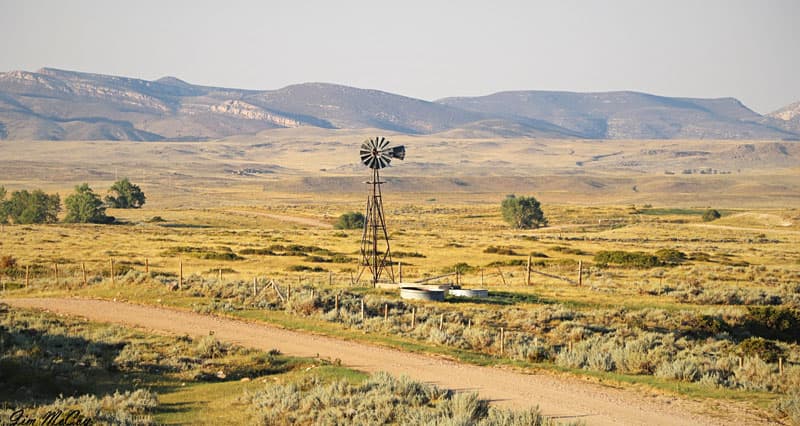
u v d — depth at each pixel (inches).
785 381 1696.6
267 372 1793.8
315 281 3548.2
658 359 1881.2
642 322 2576.3
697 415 1393.9
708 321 2588.6
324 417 1346.0
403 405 1393.9
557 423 1254.9
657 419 1359.5
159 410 1462.8
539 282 3661.4
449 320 2422.5
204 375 1753.2
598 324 2509.8
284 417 1376.7
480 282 3686.0
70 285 3139.8
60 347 1911.9
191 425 1357.0
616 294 3257.9
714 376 1711.4
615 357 1908.2
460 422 1210.0
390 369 1770.4
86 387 1624.0
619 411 1411.2
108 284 3068.4
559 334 2311.8
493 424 1237.1
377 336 2175.2
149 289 2920.8
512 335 2229.3
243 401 1512.1
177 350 1966.0
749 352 2219.5
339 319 2402.8
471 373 1739.7
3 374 1571.1
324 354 1942.7
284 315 2491.4
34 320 2256.4
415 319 2443.4
